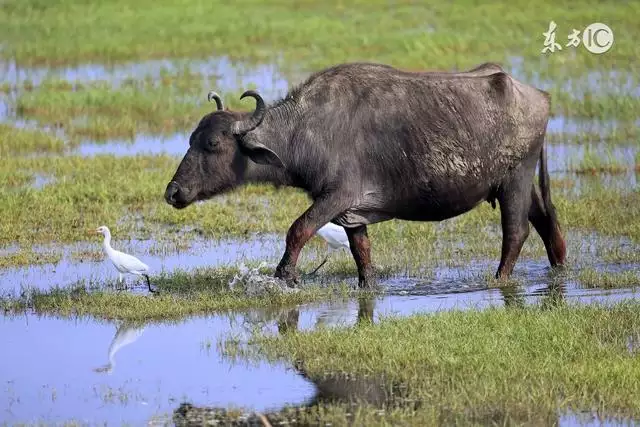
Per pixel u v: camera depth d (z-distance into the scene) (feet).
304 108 137.49
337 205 135.95
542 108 143.33
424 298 133.90
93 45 369.91
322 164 136.56
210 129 139.13
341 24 395.34
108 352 115.75
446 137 137.18
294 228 136.26
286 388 103.19
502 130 139.64
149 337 121.08
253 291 135.23
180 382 105.60
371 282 140.67
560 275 144.56
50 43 374.84
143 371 109.29
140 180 202.49
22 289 140.36
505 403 96.73
